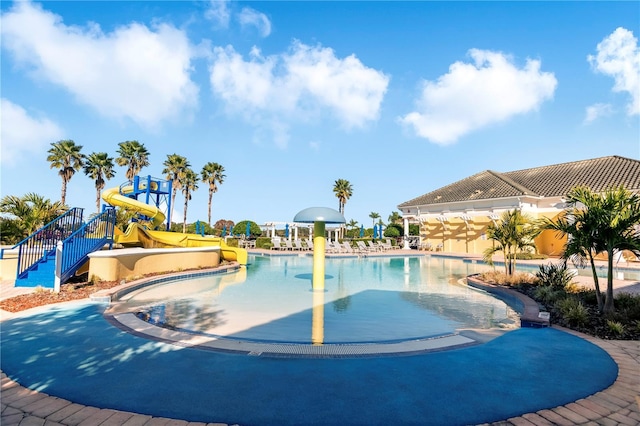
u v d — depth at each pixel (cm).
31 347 494
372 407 327
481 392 359
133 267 1186
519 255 2248
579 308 666
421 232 3588
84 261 1102
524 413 320
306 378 391
